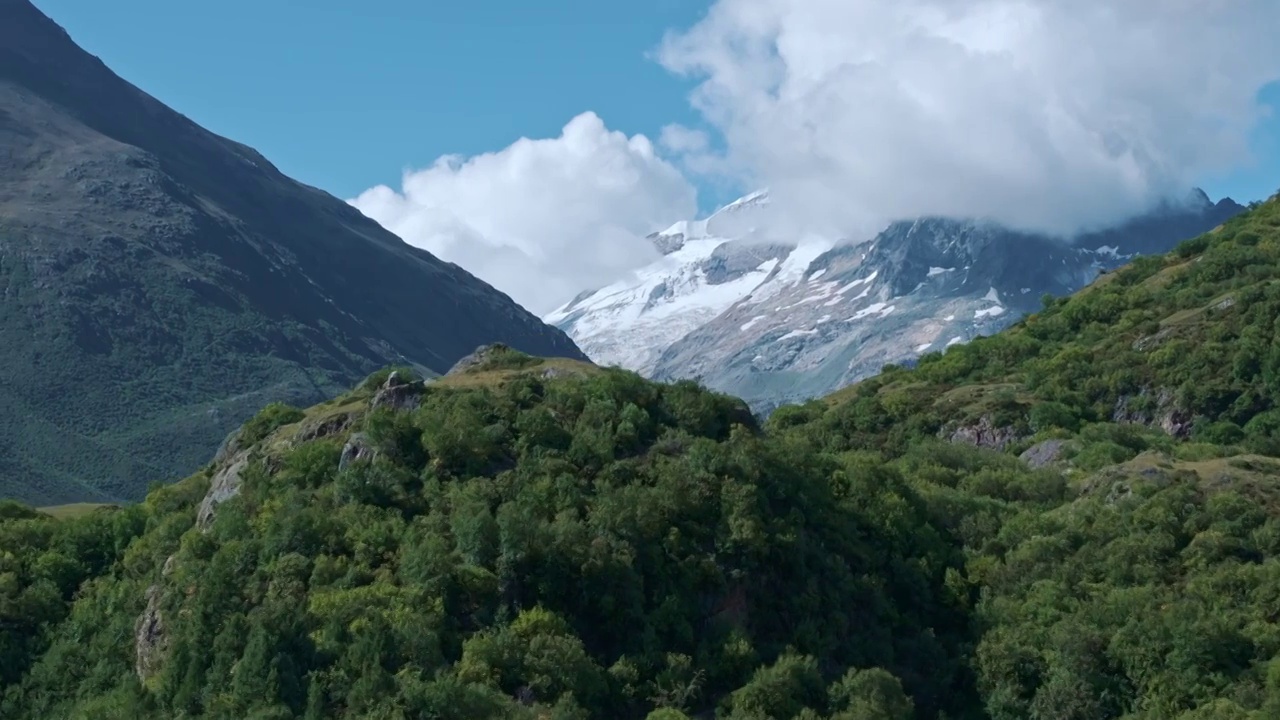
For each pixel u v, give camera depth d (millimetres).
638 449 108500
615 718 87562
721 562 98688
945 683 101125
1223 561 108562
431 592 91188
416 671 84875
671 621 93500
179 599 97062
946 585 110812
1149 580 107938
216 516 107750
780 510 105250
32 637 105562
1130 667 98875
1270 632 98875
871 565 108750
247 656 85375
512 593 92625
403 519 99875
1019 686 100562
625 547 95688
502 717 81375
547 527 95500
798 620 98312
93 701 92125
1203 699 94875
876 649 101000
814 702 91312
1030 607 106938
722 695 90938
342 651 86750
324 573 94062
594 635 92375
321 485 106188
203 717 83375
